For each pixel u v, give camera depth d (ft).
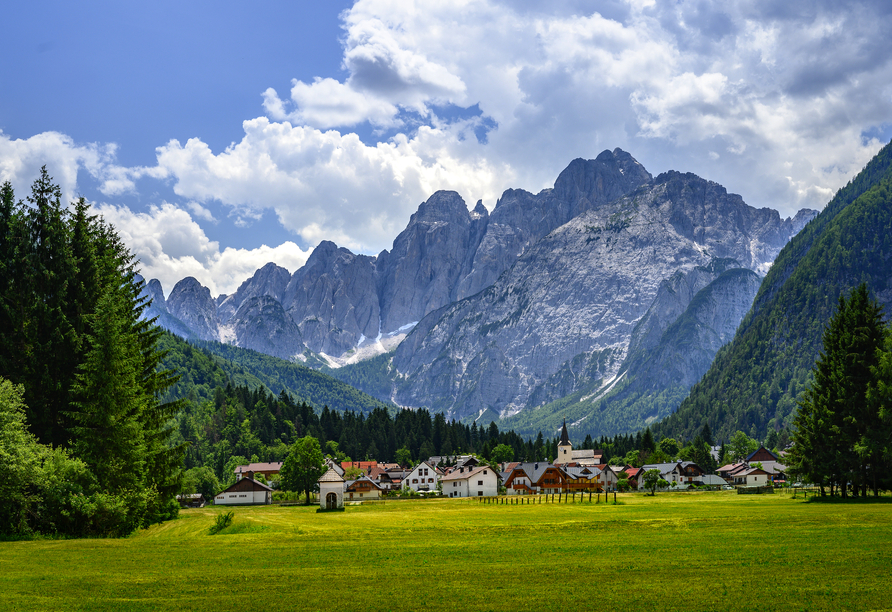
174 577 127.95
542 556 150.61
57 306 211.00
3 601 106.32
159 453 228.84
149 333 242.17
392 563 144.25
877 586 110.83
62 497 179.11
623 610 100.01
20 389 180.96
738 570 126.93
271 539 193.06
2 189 217.97
